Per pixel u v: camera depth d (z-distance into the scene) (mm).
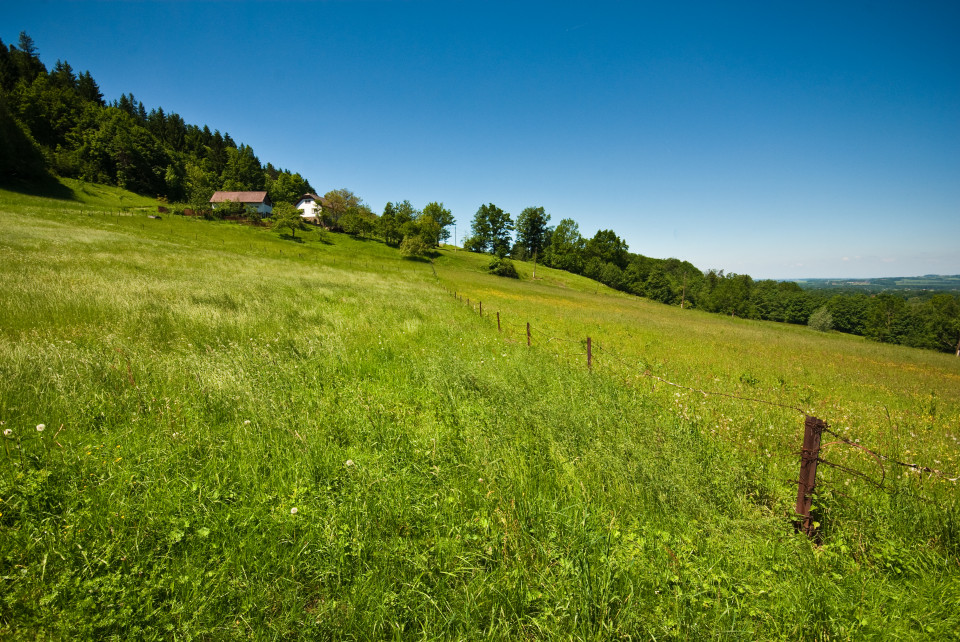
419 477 3924
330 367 7133
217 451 4066
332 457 4156
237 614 2518
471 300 27297
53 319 8188
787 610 2627
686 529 3393
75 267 15266
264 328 9578
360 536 3080
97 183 85625
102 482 3365
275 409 4992
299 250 56500
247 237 59594
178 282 14531
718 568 2943
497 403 5699
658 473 3969
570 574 2816
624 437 4730
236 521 3170
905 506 3650
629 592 2707
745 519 3480
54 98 109562
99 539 2877
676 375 10172
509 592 2691
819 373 13438
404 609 2592
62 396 4652
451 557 3000
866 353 23875
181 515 3170
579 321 21984
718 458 4496
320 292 17219
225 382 5488
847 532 3430
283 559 2871
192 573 2705
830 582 2846
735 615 2520
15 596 2393
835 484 4270
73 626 2307
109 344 6828
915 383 13648
